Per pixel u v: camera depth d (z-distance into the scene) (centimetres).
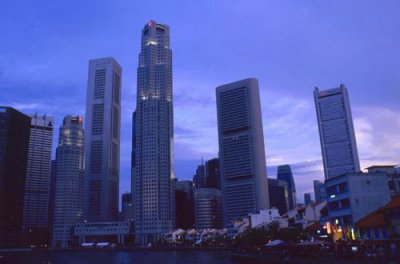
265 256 10238
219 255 19900
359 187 11269
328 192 12525
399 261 6638
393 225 8750
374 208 11081
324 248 9412
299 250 10512
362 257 7325
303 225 17338
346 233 11156
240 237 18138
